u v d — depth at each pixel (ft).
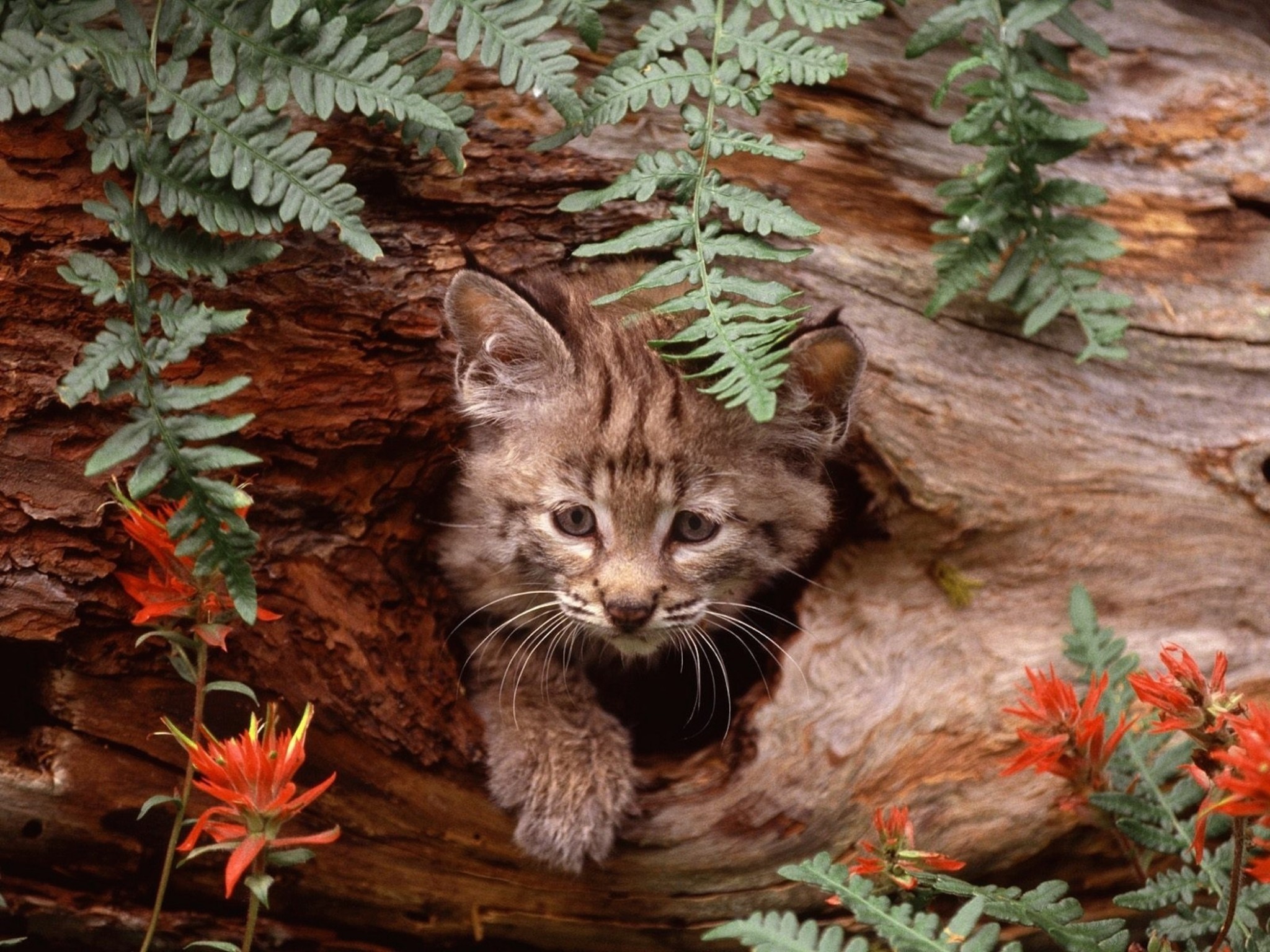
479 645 14.29
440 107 11.04
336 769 12.34
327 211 10.55
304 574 12.57
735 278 11.02
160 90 10.59
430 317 12.71
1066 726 10.36
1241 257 14.56
